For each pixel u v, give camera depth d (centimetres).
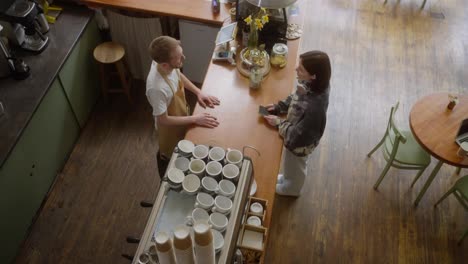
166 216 195
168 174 204
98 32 387
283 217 333
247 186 209
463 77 439
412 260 313
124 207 338
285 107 278
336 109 407
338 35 476
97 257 310
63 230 323
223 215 192
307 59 233
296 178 313
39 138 312
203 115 272
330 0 518
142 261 175
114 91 401
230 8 360
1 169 268
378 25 489
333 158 371
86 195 344
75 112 364
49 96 316
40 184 325
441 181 356
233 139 265
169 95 258
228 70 308
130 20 373
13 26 313
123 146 377
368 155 372
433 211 339
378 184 348
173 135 287
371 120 399
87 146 376
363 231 327
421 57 457
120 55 373
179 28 374
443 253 317
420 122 302
